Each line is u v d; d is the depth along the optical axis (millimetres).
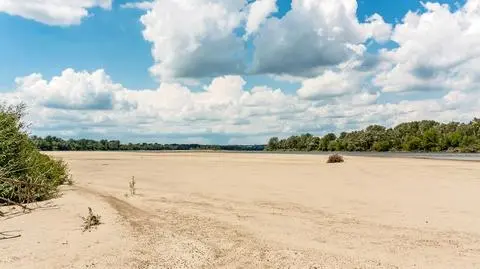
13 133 14461
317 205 14422
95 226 9859
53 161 19031
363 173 27297
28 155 15172
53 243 8297
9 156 14117
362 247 8680
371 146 139875
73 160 51781
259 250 8422
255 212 13000
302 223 11234
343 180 22984
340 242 9117
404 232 10078
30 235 8914
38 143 17141
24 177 14312
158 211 13172
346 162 41406
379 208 13633
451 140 111062
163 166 38156
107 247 8125
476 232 10016
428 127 130750
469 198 15398
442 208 13398
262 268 7285
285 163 41688
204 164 41031
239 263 7559
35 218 10758
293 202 15188
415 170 29203
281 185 20953
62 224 10047
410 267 7316
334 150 156875
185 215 12422
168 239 9102
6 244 8172
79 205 12781
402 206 13953
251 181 23203
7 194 13562
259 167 35312
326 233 10008
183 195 17234
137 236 9180
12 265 6859
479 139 104188
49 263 7035
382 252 8281
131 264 7203
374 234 9883
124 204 14078
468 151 103125
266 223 11227
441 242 9055
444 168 31047
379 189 18672
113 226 9961
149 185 21516
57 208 12258
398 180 22422
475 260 7707
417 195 16500
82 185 20859
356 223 11219
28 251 7707
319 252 8289
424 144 117500
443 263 7539
